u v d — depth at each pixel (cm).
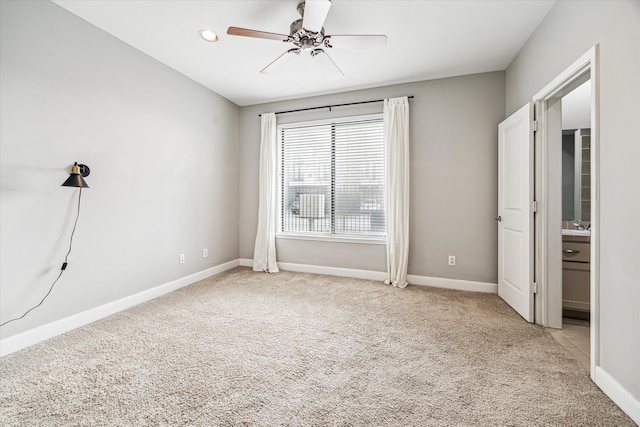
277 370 176
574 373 173
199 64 312
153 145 301
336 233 400
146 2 215
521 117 255
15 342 196
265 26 245
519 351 200
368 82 355
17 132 196
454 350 201
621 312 142
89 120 240
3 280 192
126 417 136
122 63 266
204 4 217
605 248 152
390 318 256
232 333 226
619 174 142
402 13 226
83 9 222
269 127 420
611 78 147
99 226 250
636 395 133
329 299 303
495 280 326
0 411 140
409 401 149
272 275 396
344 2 213
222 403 146
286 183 430
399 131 349
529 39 257
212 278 379
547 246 239
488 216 327
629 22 134
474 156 331
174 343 209
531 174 242
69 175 226
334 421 134
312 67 315
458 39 262
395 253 353
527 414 139
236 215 443
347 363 185
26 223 202
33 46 203
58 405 144
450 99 339
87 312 241
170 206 324
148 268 298
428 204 349
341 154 396
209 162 383
